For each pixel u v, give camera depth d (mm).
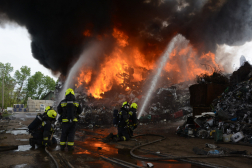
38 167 3338
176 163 3621
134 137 6746
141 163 3609
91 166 3406
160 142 5816
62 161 3654
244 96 7297
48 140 5039
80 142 5953
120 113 6297
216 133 5695
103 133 8008
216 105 8156
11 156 4117
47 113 5230
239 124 6066
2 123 12344
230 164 3477
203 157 3932
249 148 4867
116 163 3564
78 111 5027
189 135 6816
